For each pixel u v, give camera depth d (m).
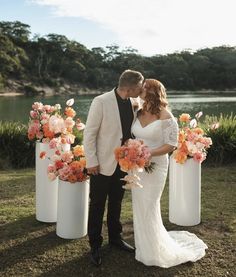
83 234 4.07
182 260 3.51
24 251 3.73
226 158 8.09
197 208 4.48
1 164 8.05
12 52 87.31
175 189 4.47
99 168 3.42
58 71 94.38
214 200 5.43
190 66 103.38
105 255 3.65
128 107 3.43
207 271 3.40
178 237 4.02
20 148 8.30
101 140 3.38
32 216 4.70
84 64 99.75
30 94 80.00
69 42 100.62
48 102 55.72
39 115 4.48
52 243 3.92
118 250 3.74
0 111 39.38
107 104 3.32
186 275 3.33
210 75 102.56
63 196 3.97
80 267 3.45
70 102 4.40
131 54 105.00
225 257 3.65
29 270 3.39
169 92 95.12
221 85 103.38
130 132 3.46
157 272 3.37
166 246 3.47
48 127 4.29
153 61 105.38
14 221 4.52
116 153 3.20
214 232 4.28
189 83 100.94
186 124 4.62
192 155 4.34
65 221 3.99
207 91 100.81
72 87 90.88
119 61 103.38
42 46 95.44
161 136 3.35
